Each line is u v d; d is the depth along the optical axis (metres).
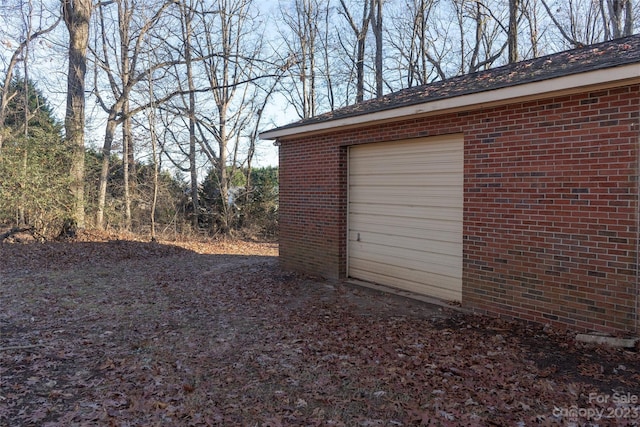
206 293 7.34
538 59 7.49
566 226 4.90
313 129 8.07
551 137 5.00
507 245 5.47
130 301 6.73
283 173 9.47
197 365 4.15
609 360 4.04
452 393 3.46
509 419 3.03
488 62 20.52
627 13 15.48
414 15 22.84
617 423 2.94
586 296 4.75
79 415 3.14
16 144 12.66
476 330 5.13
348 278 8.22
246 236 20.30
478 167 5.77
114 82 18.30
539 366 3.96
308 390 3.61
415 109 6.17
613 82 4.35
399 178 7.15
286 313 6.06
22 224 13.31
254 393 3.56
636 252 4.37
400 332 5.11
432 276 6.70
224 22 21.44
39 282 8.00
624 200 4.44
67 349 4.52
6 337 4.86
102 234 13.98
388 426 3.03
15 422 3.03
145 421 3.08
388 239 7.42
